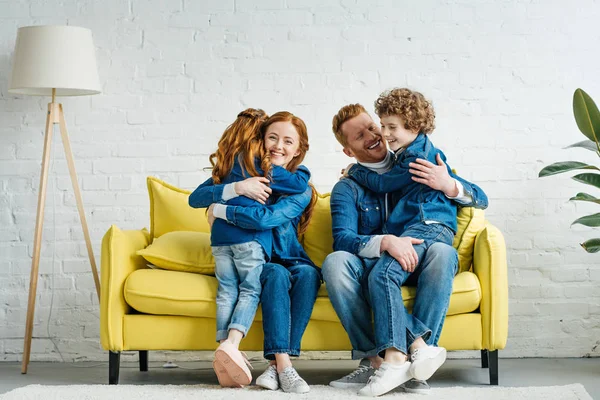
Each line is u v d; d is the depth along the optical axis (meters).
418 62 3.62
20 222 3.63
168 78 3.64
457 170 3.60
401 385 2.70
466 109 3.61
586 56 3.60
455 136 3.61
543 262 3.57
